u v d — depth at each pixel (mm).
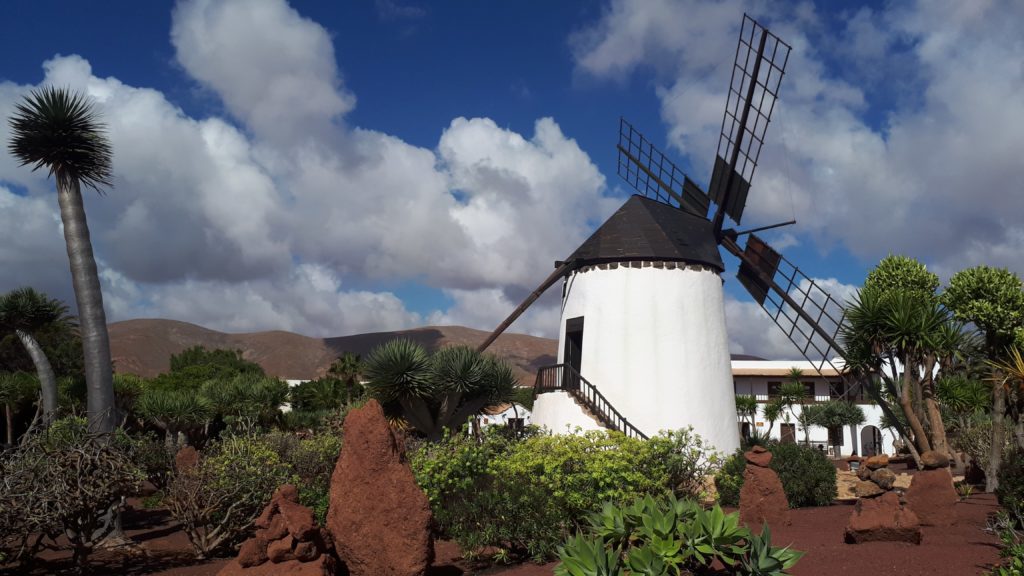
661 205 21797
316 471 14023
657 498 9250
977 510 10852
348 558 7664
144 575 9242
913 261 19969
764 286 21656
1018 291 15680
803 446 14742
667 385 19078
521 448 10008
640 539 6727
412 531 7539
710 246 21141
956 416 20141
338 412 20938
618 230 20781
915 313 14508
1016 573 5867
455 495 9789
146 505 16328
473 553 8844
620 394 19250
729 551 6141
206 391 30906
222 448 11688
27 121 12414
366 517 7605
